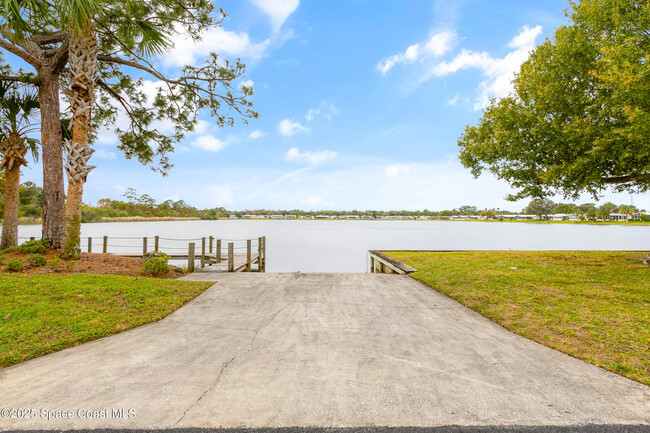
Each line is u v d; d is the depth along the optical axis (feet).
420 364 10.49
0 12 18.95
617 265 31.48
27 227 144.15
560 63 29.76
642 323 14.42
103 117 38.24
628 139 23.86
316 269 60.90
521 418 7.47
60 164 28.53
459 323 15.11
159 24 28.89
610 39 28.32
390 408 7.83
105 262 26.50
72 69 24.79
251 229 242.99
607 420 7.43
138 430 6.91
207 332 13.53
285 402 8.05
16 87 29.25
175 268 28.45
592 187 36.40
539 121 29.86
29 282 18.42
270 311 16.90
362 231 226.58
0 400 8.07
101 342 12.26
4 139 30.45
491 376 9.66
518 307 17.16
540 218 508.53
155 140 39.81
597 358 10.96
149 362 10.46
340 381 9.23
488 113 37.40
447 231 223.51
